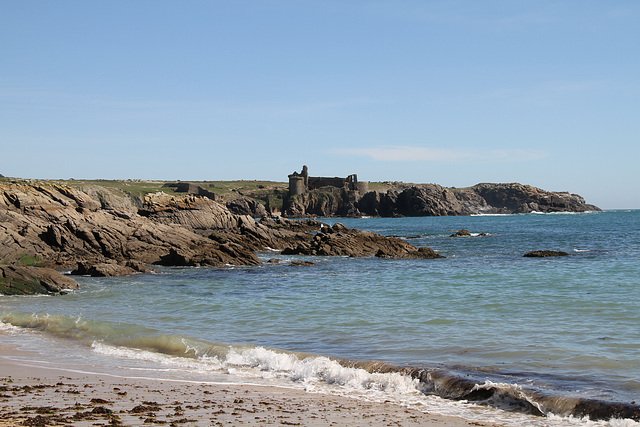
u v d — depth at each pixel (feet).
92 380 50.75
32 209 220.23
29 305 105.91
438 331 75.36
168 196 352.08
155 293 122.42
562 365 56.44
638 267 157.69
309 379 55.26
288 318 89.04
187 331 79.36
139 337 73.67
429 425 39.68
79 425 33.76
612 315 84.17
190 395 46.03
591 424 41.83
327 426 37.24
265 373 57.67
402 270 169.58
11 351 66.28
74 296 118.11
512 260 195.83
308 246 245.86
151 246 198.80
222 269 176.76
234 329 80.59
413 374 54.08
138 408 39.45
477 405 46.88
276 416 39.50
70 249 187.11
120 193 595.88
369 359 60.80
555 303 97.30
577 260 186.91
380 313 91.50
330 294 118.42
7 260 169.48
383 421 40.06
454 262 194.18
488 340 68.80
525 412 44.73
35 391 44.39
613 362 57.16
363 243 240.53
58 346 69.92
